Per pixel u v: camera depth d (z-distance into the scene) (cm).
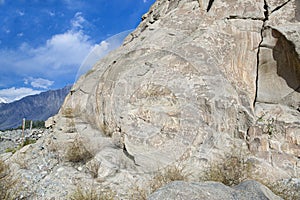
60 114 689
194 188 312
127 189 404
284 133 495
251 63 583
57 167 496
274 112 534
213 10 639
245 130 511
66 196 392
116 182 424
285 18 594
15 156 568
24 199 386
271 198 318
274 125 507
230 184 406
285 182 425
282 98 556
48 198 390
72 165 498
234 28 605
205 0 675
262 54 582
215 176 413
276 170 454
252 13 614
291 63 546
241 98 539
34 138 956
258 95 573
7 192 394
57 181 440
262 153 481
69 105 621
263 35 593
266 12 614
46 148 591
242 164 453
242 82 568
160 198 297
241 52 586
